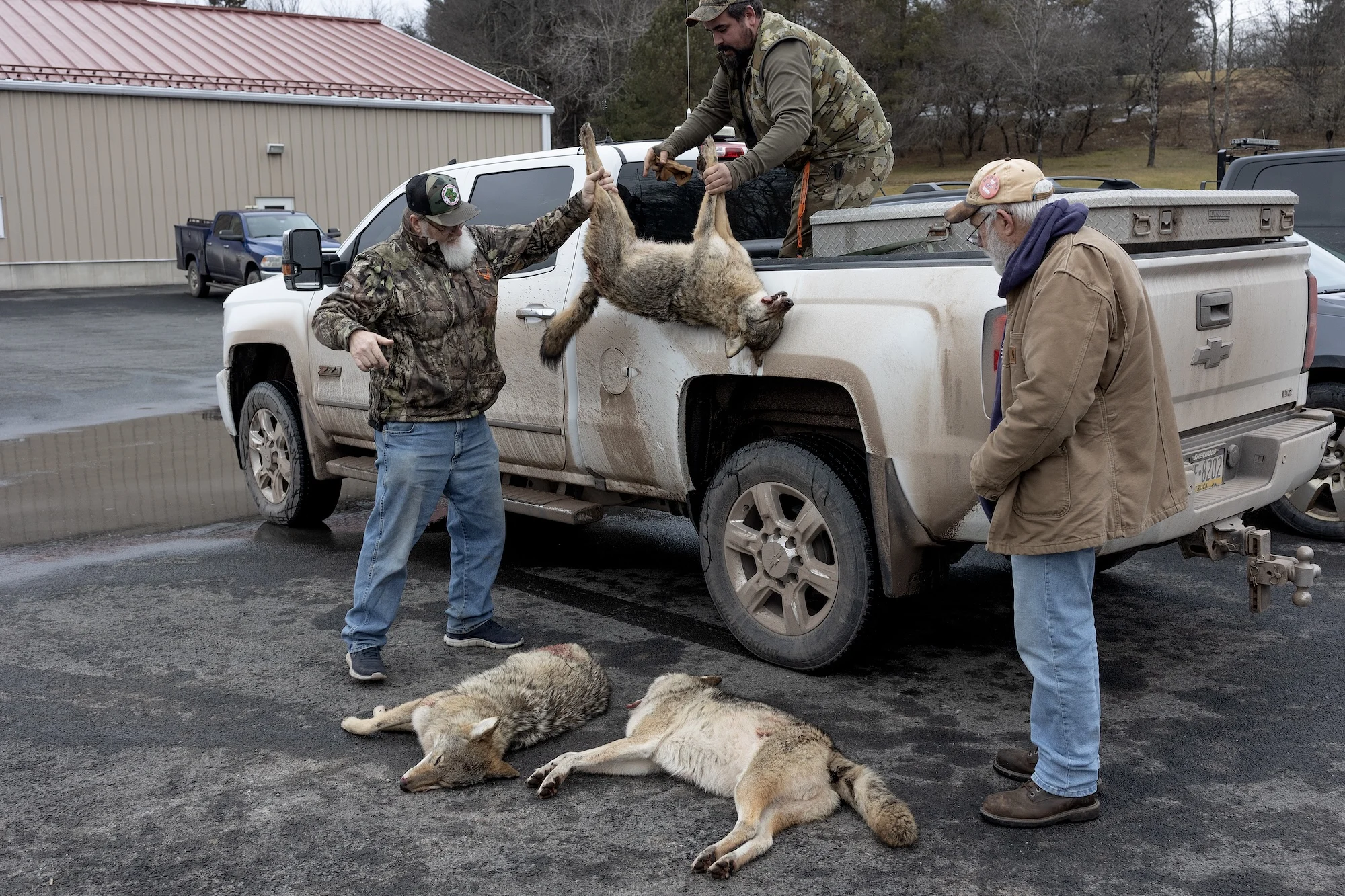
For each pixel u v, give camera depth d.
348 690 4.22
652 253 4.34
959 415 3.69
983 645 4.70
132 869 2.97
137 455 9.29
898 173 50.00
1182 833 3.11
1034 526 2.99
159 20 29.94
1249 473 4.14
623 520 7.18
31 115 24.72
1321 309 6.07
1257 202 4.26
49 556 6.16
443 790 3.44
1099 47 50.16
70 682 4.29
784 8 46.56
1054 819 3.13
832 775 3.20
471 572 4.62
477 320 4.35
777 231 5.54
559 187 5.29
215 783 3.47
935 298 3.73
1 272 25.00
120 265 26.16
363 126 28.02
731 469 4.43
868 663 4.47
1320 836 3.08
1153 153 49.34
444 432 4.30
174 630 4.90
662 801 3.38
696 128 5.05
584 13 52.47
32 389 12.77
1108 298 2.85
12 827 3.19
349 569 5.87
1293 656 4.49
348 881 2.92
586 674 3.98
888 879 2.90
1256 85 55.31
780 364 4.11
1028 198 2.92
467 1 55.38
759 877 2.92
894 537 3.91
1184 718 3.90
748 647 4.50
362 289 4.07
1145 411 2.98
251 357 7.00
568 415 5.00
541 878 2.93
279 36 30.69
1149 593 5.37
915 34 49.81
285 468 6.72
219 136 26.59
